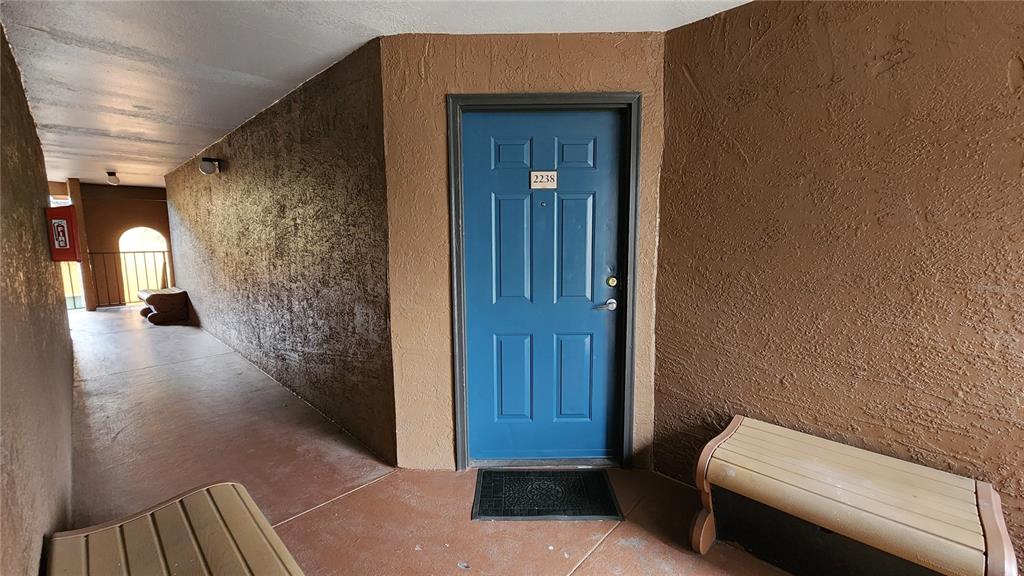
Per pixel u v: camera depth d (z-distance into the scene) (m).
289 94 2.96
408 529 1.91
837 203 1.69
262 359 4.12
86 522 1.98
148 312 6.79
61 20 1.88
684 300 2.16
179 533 1.35
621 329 2.35
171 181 6.40
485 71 2.10
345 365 2.79
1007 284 1.42
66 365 2.88
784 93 1.77
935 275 1.53
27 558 1.12
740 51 1.87
